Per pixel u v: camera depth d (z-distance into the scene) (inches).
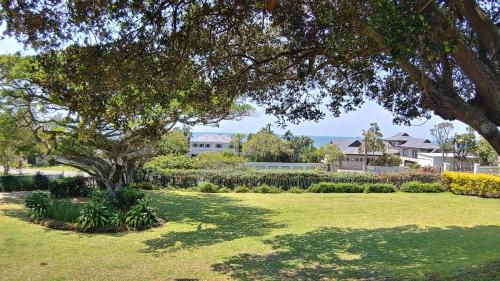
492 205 738.2
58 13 218.8
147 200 555.8
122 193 581.6
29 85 554.6
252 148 1862.7
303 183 968.3
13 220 541.6
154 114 359.3
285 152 1881.2
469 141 1647.4
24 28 219.3
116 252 398.6
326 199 808.9
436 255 358.3
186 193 878.4
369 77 301.7
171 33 236.4
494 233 468.8
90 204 514.9
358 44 215.3
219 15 249.0
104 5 214.1
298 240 446.0
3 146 706.8
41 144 699.4
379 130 1925.4
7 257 372.8
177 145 1224.8
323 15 213.6
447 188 943.7
